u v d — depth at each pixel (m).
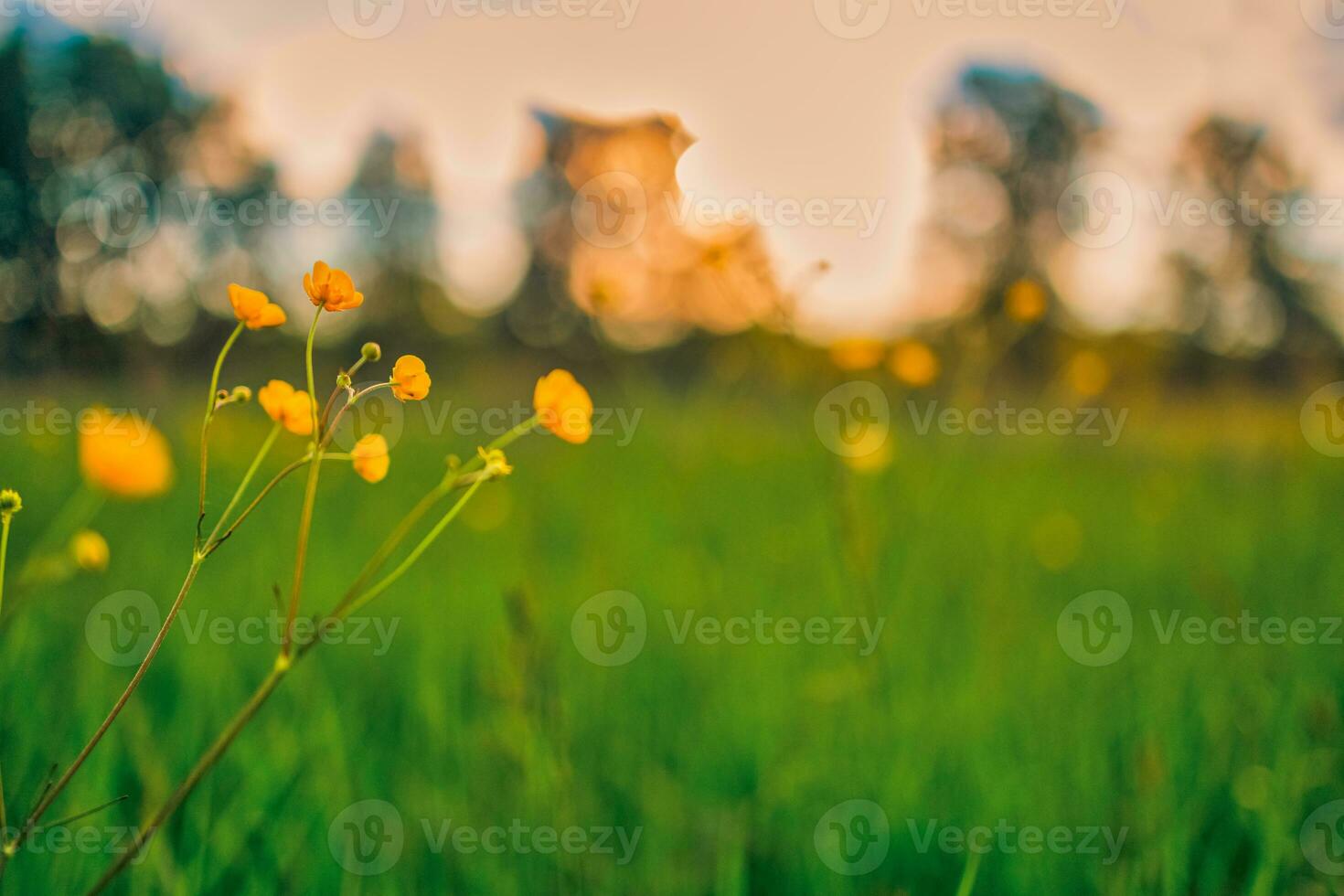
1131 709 2.41
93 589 2.84
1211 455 6.20
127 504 3.96
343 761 1.89
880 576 2.71
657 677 2.63
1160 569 3.89
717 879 1.74
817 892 1.74
